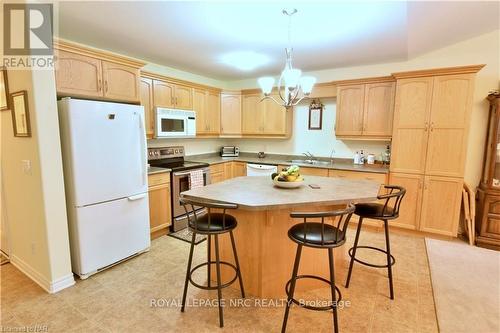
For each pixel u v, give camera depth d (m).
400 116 3.48
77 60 2.54
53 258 2.25
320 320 1.95
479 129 3.37
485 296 2.23
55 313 2.00
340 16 2.40
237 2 2.15
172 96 3.92
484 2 2.30
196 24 2.58
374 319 1.96
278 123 4.76
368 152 4.24
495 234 3.14
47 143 2.16
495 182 3.13
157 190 3.37
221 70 4.49
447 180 3.29
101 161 2.52
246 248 2.25
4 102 2.33
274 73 4.67
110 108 2.56
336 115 4.12
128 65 3.01
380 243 3.31
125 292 2.28
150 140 4.09
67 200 2.42
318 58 3.72
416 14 2.39
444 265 2.75
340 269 2.59
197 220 1.98
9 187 2.55
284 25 2.60
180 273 2.59
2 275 2.51
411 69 3.75
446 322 1.92
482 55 3.27
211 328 1.86
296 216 1.55
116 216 2.69
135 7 2.23
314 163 4.37
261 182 2.60
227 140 5.68
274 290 2.24
